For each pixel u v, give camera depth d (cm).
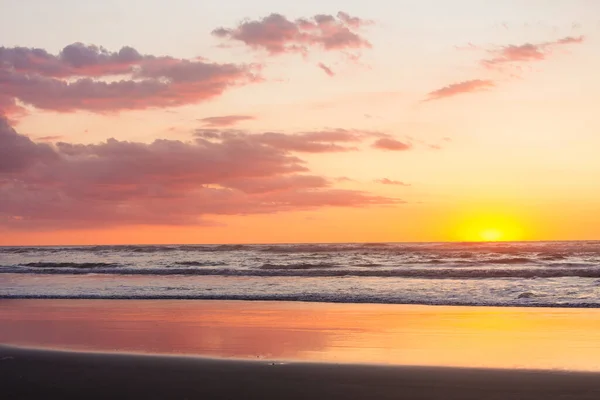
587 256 5138
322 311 1855
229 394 816
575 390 820
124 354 1141
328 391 828
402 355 1127
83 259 5966
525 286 2427
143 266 4638
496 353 1140
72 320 1698
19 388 862
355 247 7694
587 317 1645
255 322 1625
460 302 2028
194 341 1322
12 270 3934
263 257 5844
